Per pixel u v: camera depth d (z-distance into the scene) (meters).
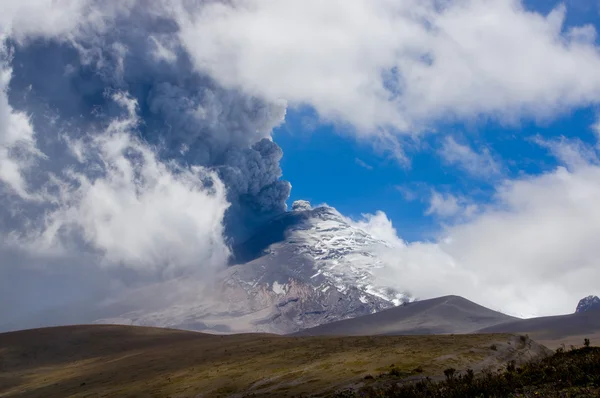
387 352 55.91
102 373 78.56
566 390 26.41
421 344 59.62
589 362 30.11
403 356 51.75
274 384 49.19
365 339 71.06
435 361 47.53
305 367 54.53
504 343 55.72
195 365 70.31
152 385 60.94
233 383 53.09
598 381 26.69
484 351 51.53
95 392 64.44
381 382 41.72
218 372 60.78
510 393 28.61
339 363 53.28
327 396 40.69
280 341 82.50
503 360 48.91
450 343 58.22
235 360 68.56
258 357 67.94
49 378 83.50
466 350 52.38
